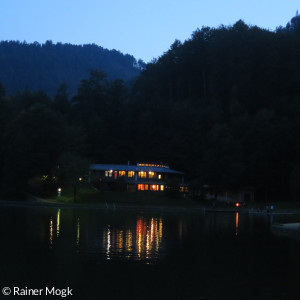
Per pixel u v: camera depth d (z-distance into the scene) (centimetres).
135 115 15712
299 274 2720
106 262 2970
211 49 17562
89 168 10994
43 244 3678
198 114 15150
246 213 9412
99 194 10988
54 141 11525
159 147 14375
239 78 15675
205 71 18662
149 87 17512
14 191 10875
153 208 9788
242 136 12925
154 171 12475
